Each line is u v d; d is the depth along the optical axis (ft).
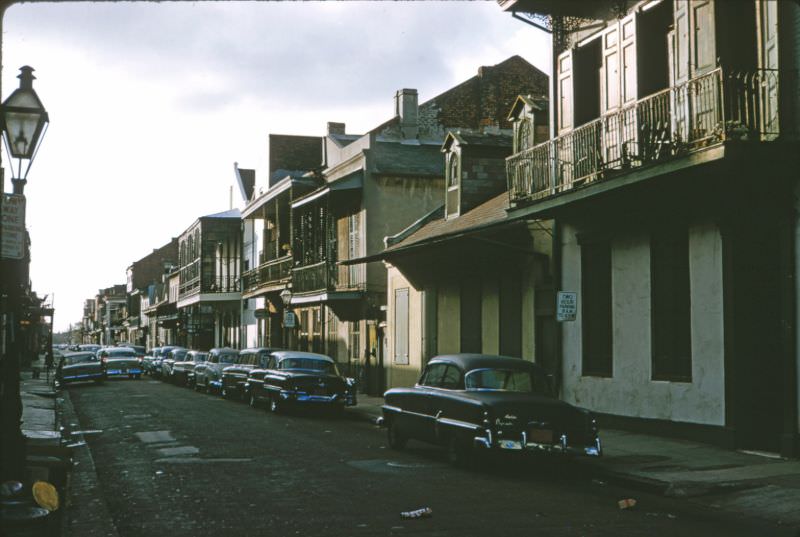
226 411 76.89
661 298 50.75
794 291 41.42
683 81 47.39
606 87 56.03
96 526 27.68
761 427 44.04
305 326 126.62
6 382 29.68
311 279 109.19
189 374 118.83
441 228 82.94
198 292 173.88
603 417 55.36
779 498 31.50
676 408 48.73
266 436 55.47
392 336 91.40
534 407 38.42
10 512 25.12
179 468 40.81
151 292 318.04
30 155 32.09
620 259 54.34
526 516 29.17
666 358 50.19
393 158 103.35
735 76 43.01
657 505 31.73
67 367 126.72
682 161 42.52
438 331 80.43
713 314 45.98
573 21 60.08
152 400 92.12
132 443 51.37
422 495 33.35
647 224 51.65
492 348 70.33
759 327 44.27
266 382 76.54
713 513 30.30
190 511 30.25
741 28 44.52
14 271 31.14
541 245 63.41
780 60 41.55
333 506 31.01
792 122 40.98
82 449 48.70
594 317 57.62
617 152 53.01
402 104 110.63
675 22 48.57
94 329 589.32
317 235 115.96
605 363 56.24
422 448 49.37
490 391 40.93
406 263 87.04
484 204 81.30
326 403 72.13
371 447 49.67
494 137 85.05
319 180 118.11
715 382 45.68
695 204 47.34
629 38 53.16
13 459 29.17
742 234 44.32
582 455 38.24
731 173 42.93
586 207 55.52
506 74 116.37
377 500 32.24
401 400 46.93
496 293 69.72
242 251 173.88
